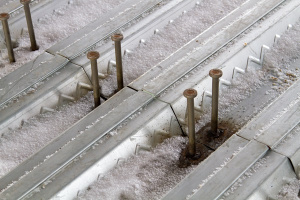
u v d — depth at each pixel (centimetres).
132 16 464
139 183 346
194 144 358
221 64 407
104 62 433
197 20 481
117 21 460
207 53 414
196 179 322
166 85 389
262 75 423
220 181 316
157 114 370
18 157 375
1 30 470
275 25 441
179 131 382
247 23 440
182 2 485
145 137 366
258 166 325
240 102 403
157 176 352
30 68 425
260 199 316
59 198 328
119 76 410
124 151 357
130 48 452
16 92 400
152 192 342
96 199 337
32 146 382
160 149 369
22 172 343
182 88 388
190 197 310
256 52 429
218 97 371
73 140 355
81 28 462
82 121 373
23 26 486
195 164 359
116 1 513
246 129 351
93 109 409
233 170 322
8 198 323
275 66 430
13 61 455
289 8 456
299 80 386
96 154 347
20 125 395
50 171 337
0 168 366
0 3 511
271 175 320
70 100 414
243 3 470
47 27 491
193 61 408
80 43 440
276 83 416
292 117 354
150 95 382
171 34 468
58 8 507
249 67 424
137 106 374
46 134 390
